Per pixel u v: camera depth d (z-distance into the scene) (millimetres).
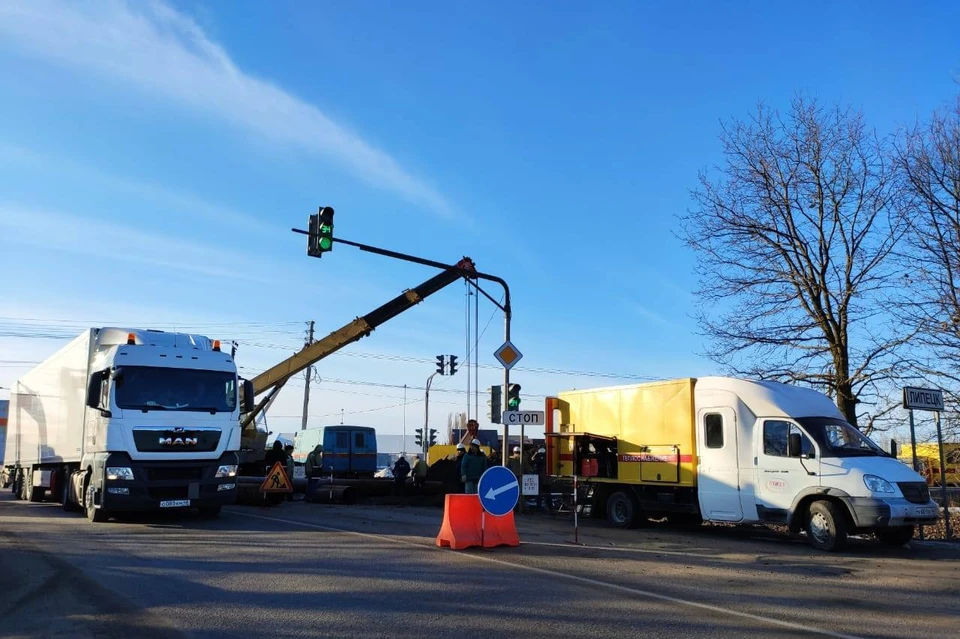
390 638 6387
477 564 10125
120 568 9445
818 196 19359
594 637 6520
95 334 16062
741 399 14281
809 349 19469
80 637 6336
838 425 13453
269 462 25516
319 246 16375
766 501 13516
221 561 10008
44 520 15156
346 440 33562
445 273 25297
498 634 6551
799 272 19656
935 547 13156
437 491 24422
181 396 14828
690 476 14969
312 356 25141
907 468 12789
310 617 7031
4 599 7703
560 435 17438
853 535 14344
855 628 7062
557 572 9648
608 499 16859
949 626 7250
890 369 18734
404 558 10492
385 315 25094
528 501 19844
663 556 11531
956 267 17891
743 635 6699
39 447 19938
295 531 13523
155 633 6465
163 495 14359
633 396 16594
